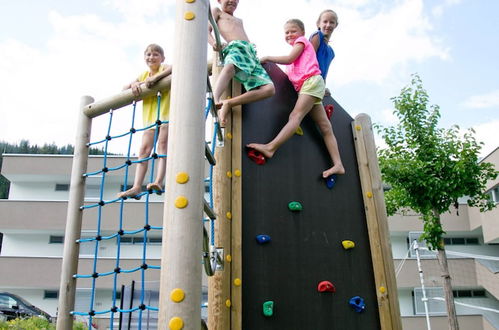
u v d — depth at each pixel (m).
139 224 17.95
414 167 9.07
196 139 2.06
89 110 3.24
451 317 8.91
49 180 20.27
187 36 2.24
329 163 3.63
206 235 2.24
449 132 9.38
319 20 4.18
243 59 3.30
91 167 18.80
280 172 3.39
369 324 3.27
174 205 1.94
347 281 3.32
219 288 2.85
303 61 3.67
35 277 17.64
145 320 7.86
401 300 17.77
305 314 3.09
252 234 3.13
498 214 16.81
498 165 17.16
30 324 11.25
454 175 9.02
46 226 18.48
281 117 3.56
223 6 3.66
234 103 3.24
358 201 3.65
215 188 3.10
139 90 3.07
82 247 17.92
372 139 3.87
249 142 3.37
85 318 15.95
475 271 17.42
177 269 1.84
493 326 16.75
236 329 2.82
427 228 9.15
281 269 3.13
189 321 1.78
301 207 3.35
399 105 9.72
